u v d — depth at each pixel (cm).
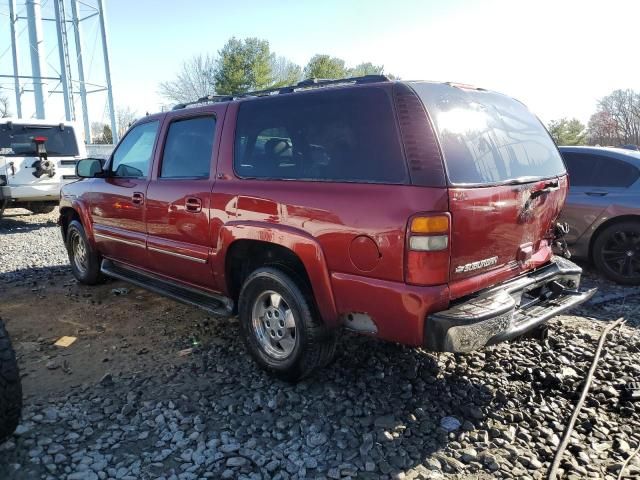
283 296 333
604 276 614
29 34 2200
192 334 443
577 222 621
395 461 269
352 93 307
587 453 280
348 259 292
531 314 330
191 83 4456
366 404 322
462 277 283
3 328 269
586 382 342
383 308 282
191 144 411
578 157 638
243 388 344
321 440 285
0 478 253
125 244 484
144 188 445
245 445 281
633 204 581
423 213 264
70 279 626
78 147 1151
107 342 427
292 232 316
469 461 271
